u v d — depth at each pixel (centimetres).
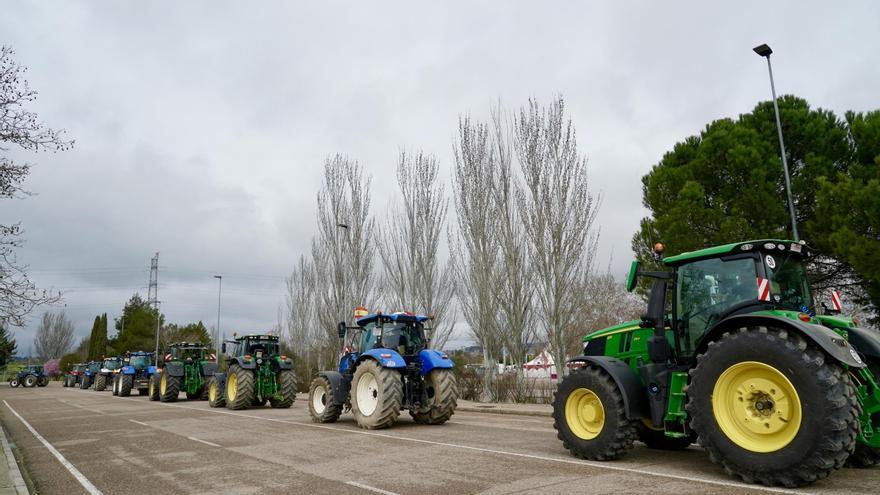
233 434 1078
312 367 3347
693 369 599
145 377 2862
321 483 622
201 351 2448
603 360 715
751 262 627
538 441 891
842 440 493
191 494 595
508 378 1992
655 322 692
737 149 1672
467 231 2138
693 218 1694
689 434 634
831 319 627
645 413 686
